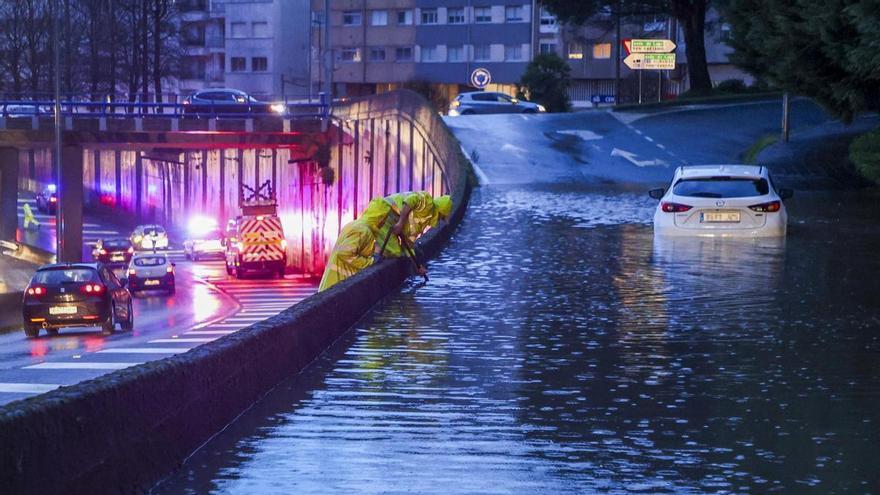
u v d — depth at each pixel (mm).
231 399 11258
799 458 9922
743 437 10648
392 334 16500
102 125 80062
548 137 60344
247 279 79312
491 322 17562
